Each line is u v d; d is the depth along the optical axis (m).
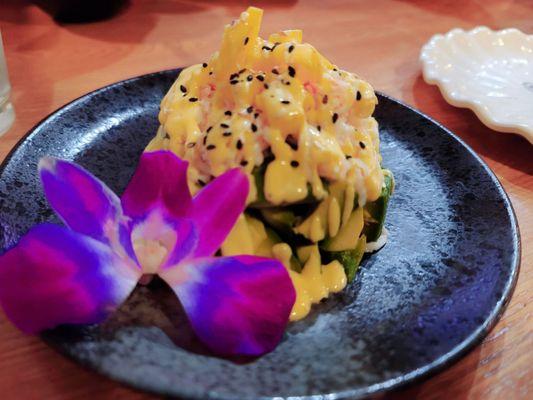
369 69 0.33
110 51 0.32
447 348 0.15
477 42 0.32
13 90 0.27
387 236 0.21
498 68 0.31
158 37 0.34
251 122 0.17
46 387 0.15
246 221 0.18
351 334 0.16
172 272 0.16
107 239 0.16
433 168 0.23
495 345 0.18
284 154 0.17
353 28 0.37
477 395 0.16
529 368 0.17
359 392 0.14
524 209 0.24
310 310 0.17
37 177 0.20
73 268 0.15
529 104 0.28
